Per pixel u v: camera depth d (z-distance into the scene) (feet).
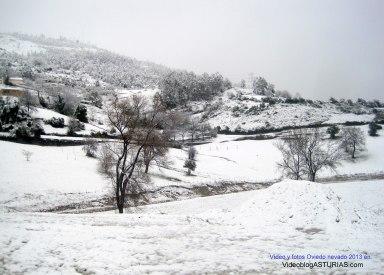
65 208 110.83
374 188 166.40
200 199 146.72
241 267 31.22
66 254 33.63
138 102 98.99
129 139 96.58
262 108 407.23
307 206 53.52
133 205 123.24
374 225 50.26
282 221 51.16
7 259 31.89
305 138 146.61
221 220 53.42
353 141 251.80
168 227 46.83
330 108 433.07
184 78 521.24
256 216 54.24
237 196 158.92
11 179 120.37
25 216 54.24
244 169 221.05
